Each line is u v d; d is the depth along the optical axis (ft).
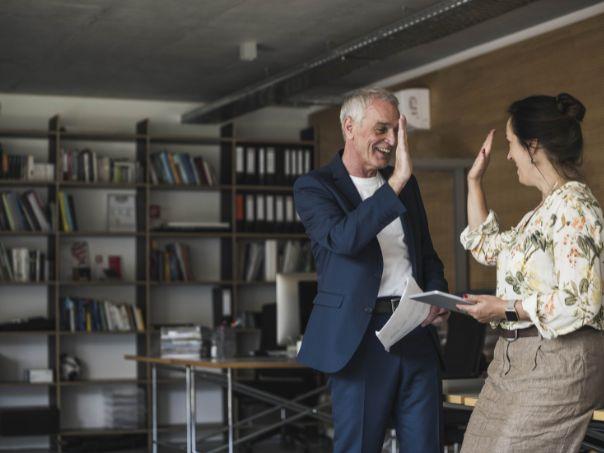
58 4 21.89
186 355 23.36
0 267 30.63
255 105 30.04
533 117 9.89
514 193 24.39
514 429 9.71
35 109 32.35
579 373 9.46
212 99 33.27
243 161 33.12
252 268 33.17
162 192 33.50
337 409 11.75
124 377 32.48
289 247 33.47
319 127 34.01
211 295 33.71
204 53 26.63
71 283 30.99
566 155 9.83
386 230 11.83
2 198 30.81
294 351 22.39
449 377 16.43
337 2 21.74
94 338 32.32
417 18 20.81
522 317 9.68
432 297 9.98
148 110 33.50
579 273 9.25
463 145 26.58
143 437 31.09
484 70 25.67
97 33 24.47
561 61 22.93
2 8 22.17
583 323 9.27
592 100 21.98
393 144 11.60
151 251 32.37
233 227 32.78
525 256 9.84
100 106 33.01
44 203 31.58
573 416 9.53
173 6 22.03
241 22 23.40
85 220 32.48
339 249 11.16
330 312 11.63
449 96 27.20
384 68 28.73
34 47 25.82
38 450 30.25
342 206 11.63
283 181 33.45
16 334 30.42
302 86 27.27
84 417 32.07
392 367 11.62
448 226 27.04
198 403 33.14
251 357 22.75
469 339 16.53
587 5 22.09
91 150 32.45
